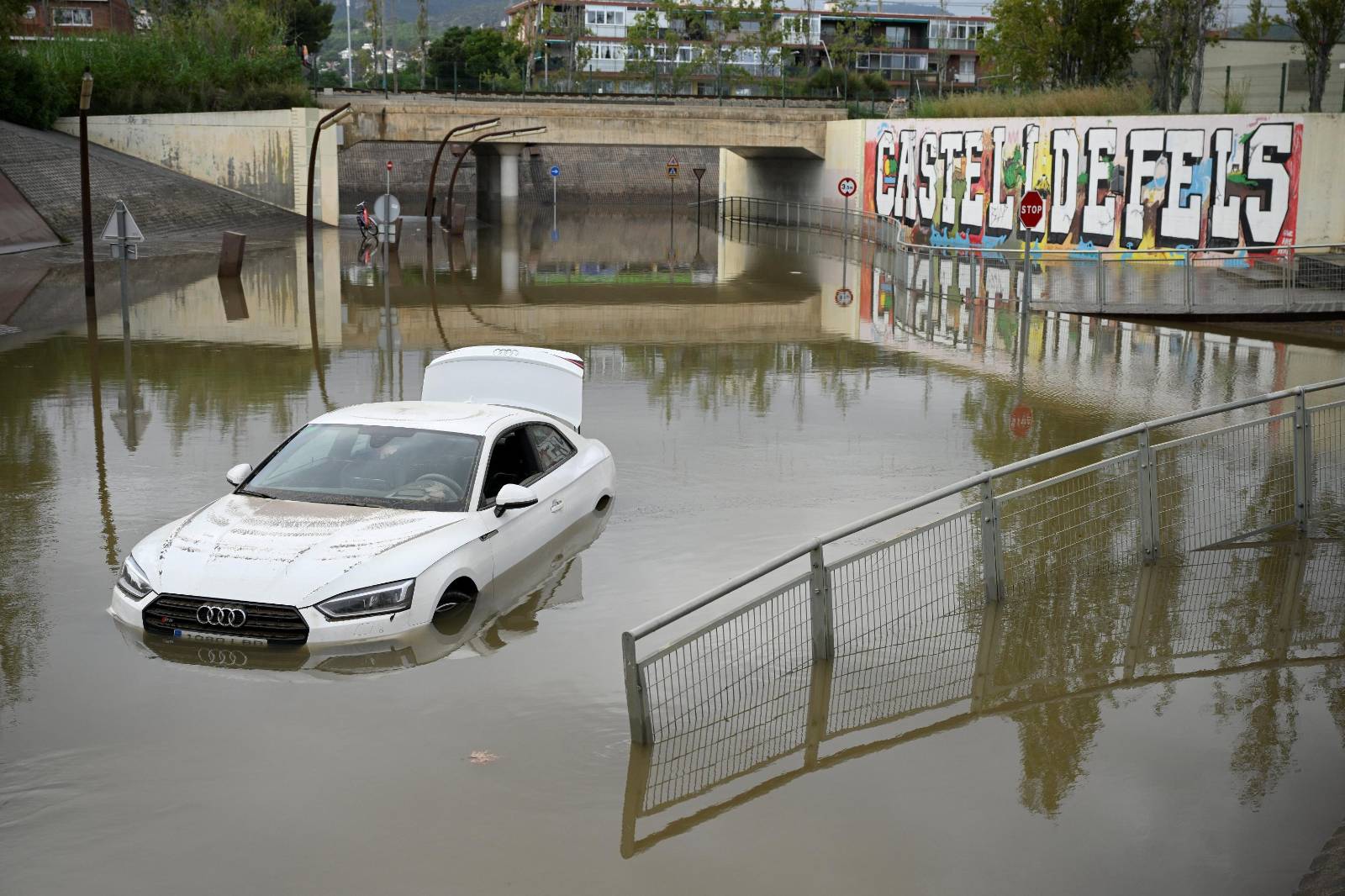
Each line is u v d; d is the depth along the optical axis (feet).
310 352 62.95
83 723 20.63
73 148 149.79
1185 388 54.80
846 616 24.95
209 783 18.71
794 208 195.21
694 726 21.11
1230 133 101.60
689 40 309.63
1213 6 123.75
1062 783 19.16
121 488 35.91
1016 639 25.22
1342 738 20.75
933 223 141.90
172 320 74.43
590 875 16.40
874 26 379.55
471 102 190.49
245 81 179.63
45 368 56.59
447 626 25.27
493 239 157.58
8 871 16.29
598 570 28.96
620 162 265.75
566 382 35.94
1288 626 25.79
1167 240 107.24
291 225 157.99
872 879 16.40
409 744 20.12
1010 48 149.59
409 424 29.58
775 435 44.55
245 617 23.85
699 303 89.15
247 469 28.48
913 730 21.07
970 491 36.40
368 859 16.70
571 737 20.51
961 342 69.51
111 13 274.98
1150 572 29.19
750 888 16.17
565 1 365.61
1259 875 16.60
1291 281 80.53
